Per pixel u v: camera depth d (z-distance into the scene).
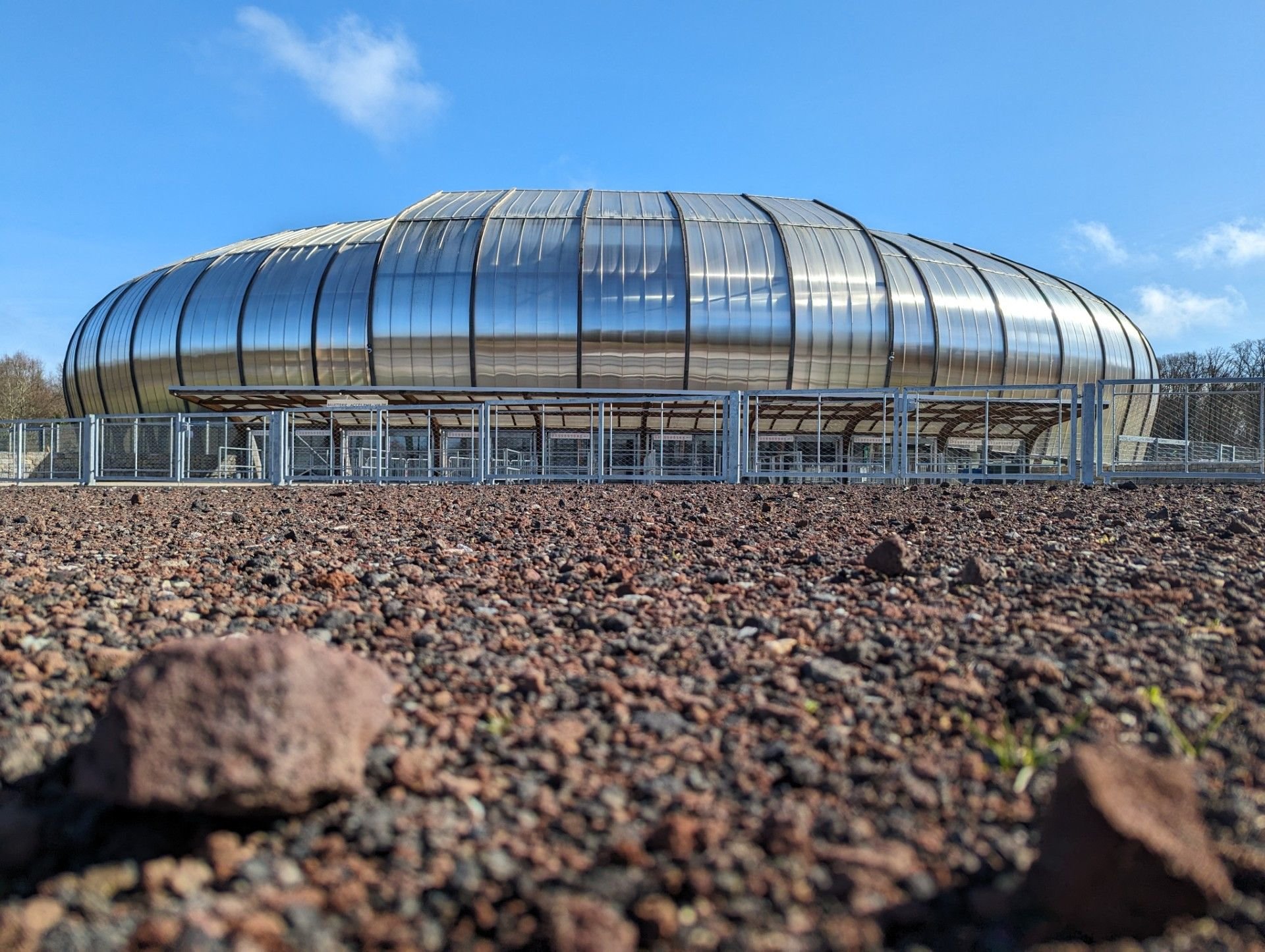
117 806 1.57
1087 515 8.09
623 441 29.47
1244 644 2.74
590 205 33.41
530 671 2.49
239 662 1.63
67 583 4.12
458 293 30.25
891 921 1.28
